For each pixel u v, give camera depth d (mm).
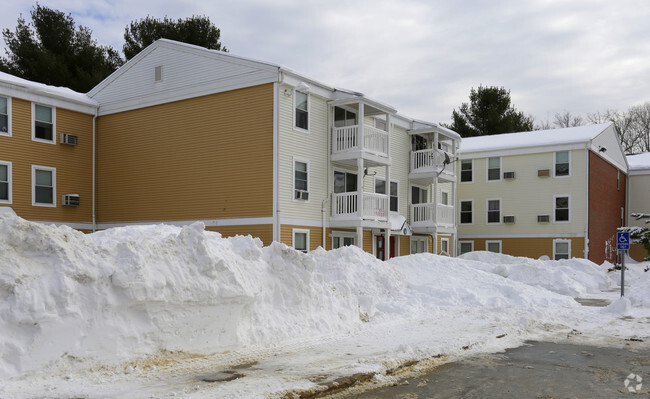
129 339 7102
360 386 6645
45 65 32719
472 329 10828
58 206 22906
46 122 22719
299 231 20734
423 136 29781
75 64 35062
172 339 7582
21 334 6230
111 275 7055
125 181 23766
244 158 20688
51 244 6758
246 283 8773
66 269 6707
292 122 20641
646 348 9289
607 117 65688
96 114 24625
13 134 21344
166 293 7512
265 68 20250
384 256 26047
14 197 21266
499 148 34844
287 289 9930
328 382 6453
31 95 21984
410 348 8516
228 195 20984
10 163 21188
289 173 20391
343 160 22359
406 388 6598
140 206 23266
